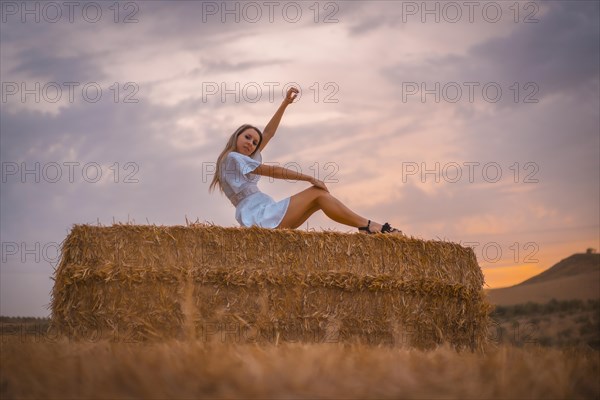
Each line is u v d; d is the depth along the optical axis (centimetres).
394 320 455
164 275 429
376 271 457
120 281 429
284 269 441
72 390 219
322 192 514
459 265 489
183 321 425
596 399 244
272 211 510
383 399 217
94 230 435
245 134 554
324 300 445
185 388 218
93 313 427
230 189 541
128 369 234
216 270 432
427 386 234
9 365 253
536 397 231
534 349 358
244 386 217
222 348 294
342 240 453
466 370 264
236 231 441
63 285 429
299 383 225
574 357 316
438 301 474
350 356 288
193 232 438
